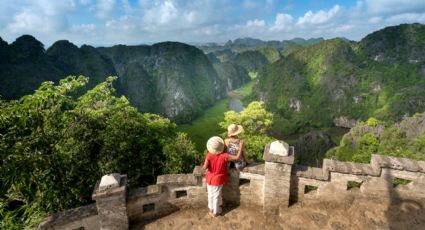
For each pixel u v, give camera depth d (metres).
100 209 5.73
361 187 6.19
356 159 43.03
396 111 118.94
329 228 5.64
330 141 81.25
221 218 6.23
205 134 109.12
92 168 13.96
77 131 13.21
